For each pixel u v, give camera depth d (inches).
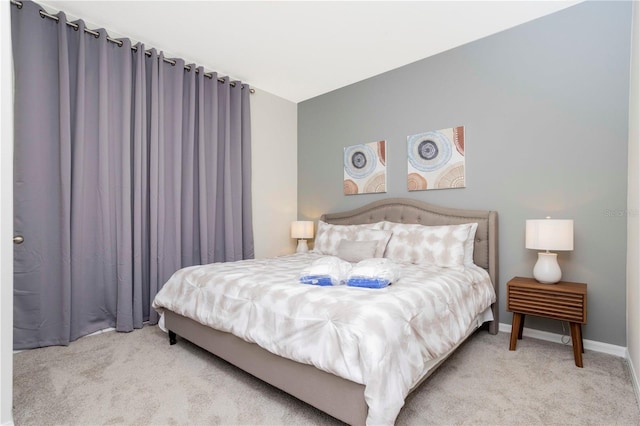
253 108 157.1
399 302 61.3
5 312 56.3
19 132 90.3
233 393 68.8
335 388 54.6
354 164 150.9
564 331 97.0
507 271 108.6
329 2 93.0
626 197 88.0
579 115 95.6
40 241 93.5
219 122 139.8
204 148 131.8
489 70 112.2
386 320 54.4
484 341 98.3
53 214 96.0
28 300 92.0
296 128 178.4
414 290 69.2
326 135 164.2
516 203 107.0
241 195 147.3
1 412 55.3
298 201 178.1
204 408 63.3
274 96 167.0
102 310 106.6
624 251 88.0
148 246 117.0
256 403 65.1
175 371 78.8
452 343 71.0
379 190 141.9
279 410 62.7
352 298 61.8
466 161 117.7
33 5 91.8
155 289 115.0
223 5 94.6
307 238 167.2
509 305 92.4
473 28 107.5
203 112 131.1
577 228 95.5
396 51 122.3
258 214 158.9
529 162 104.3
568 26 97.3
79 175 99.1
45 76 95.0
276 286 71.8
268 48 120.0
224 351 77.5
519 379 74.2
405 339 56.3
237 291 75.0
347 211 151.4
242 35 111.0
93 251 104.7
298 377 60.7
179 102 122.8
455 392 68.5
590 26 93.7
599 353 89.6
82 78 99.6
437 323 68.3
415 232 114.7
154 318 114.3
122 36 111.7
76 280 99.0
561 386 71.1
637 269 71.4
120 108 109.7
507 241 108.7
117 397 67.1
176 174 122.0
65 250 95.7
